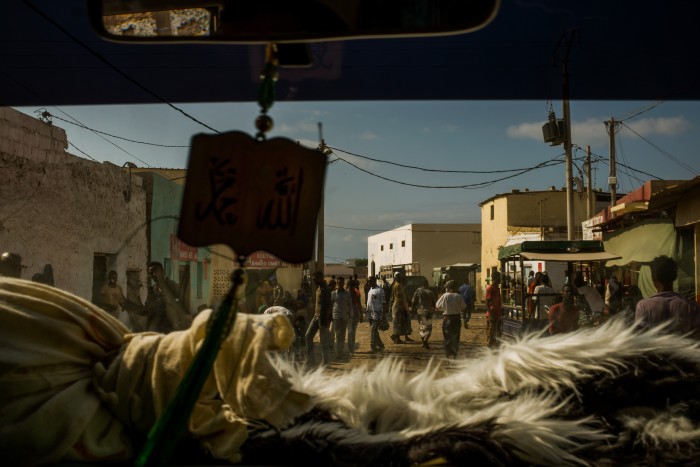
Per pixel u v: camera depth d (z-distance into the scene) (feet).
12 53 8.30
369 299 47.16
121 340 6.59
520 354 6.48
